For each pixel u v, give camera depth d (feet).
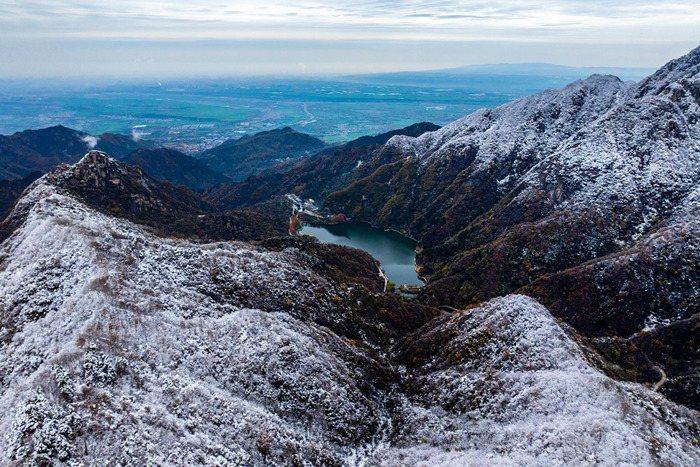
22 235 271.90
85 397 135.74
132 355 163.12
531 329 209.56
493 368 197.57
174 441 129.39
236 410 153.79
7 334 180.04
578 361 186.09
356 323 279.49
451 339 236.22
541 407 163.43
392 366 240.94
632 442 139.23
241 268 269.85
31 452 114.73
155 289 210.38
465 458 146.30
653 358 269.23
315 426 166.81
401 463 155.02
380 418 187.73
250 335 192.65
